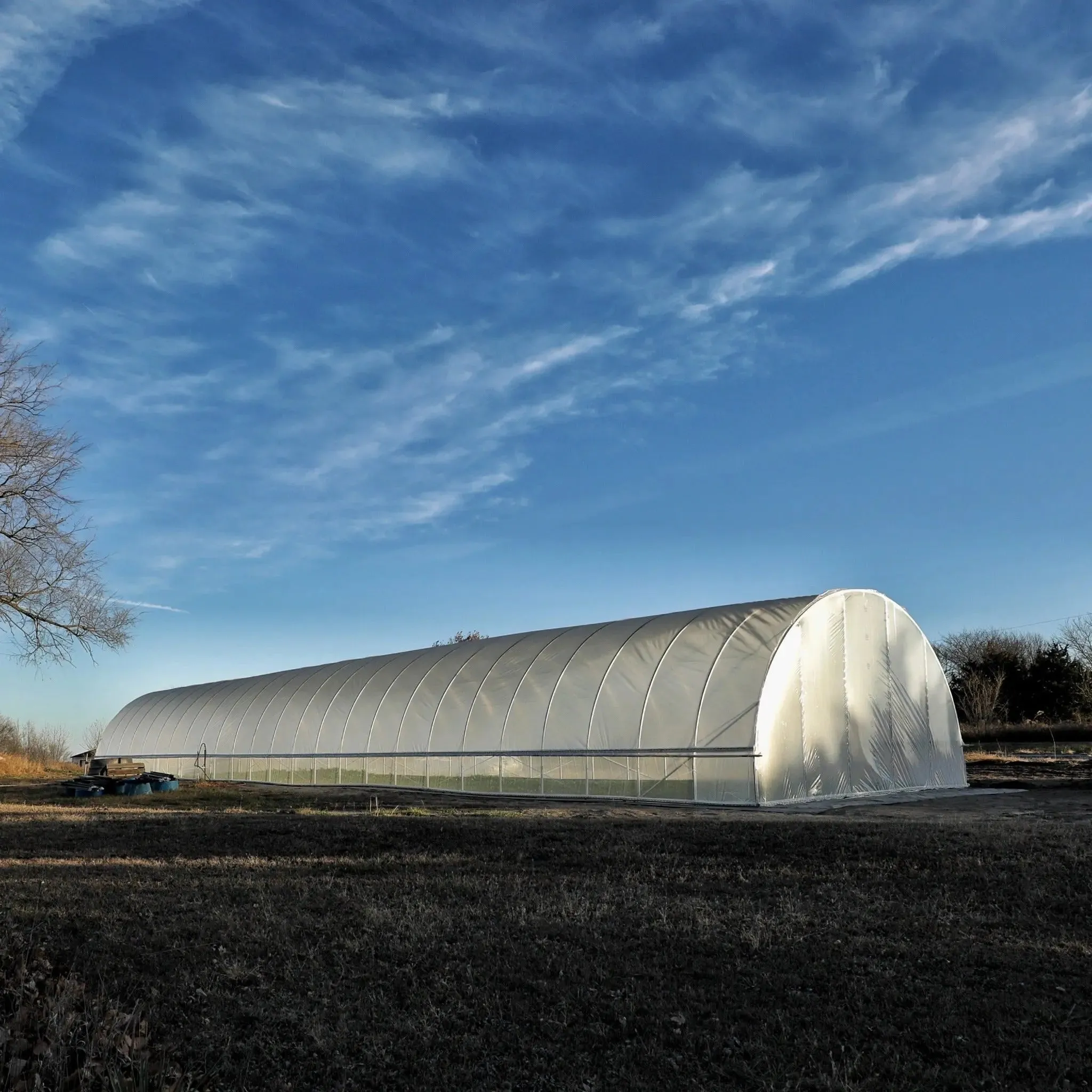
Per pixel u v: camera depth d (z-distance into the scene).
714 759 23.81
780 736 24.03
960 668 81.62
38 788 36.28
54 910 10.57
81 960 8.62
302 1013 7.11
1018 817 19.27
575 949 8.52
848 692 26.72
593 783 26.27
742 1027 6.63
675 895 10.90
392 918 9.72
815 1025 6.69
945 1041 6.38
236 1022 7.02
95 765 42.34
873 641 28.22
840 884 11.35
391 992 7.55
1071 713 65.56
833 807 22.75
